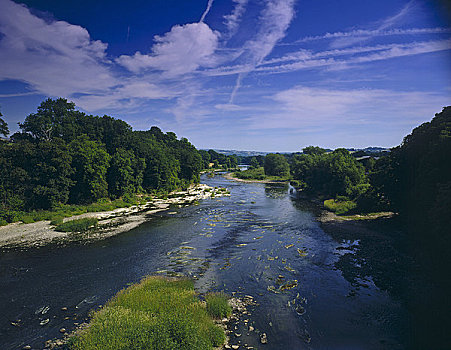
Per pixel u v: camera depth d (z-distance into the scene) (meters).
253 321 17.09
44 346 14.88
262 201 67.19
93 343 13.14
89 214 49.22
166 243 33.31
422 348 14.21
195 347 13.00
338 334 15.70
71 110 69.06
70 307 18.98
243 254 29.58
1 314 18.14
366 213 47.28
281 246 32.19
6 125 51.81
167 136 126.00
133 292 18.84
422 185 28.70
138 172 72.75
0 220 40.78
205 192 82.50
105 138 73.50
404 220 36.69
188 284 21.22
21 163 47.62
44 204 48.56
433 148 27.94
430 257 25.00
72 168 53.44
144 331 13.39
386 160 39.66
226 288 21.75
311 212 52.59
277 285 22.23
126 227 40.84
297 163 108.56
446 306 17.72
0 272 24.77
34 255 28.95
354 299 19.73
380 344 14.72
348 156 68.44
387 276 23.14
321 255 29.05
